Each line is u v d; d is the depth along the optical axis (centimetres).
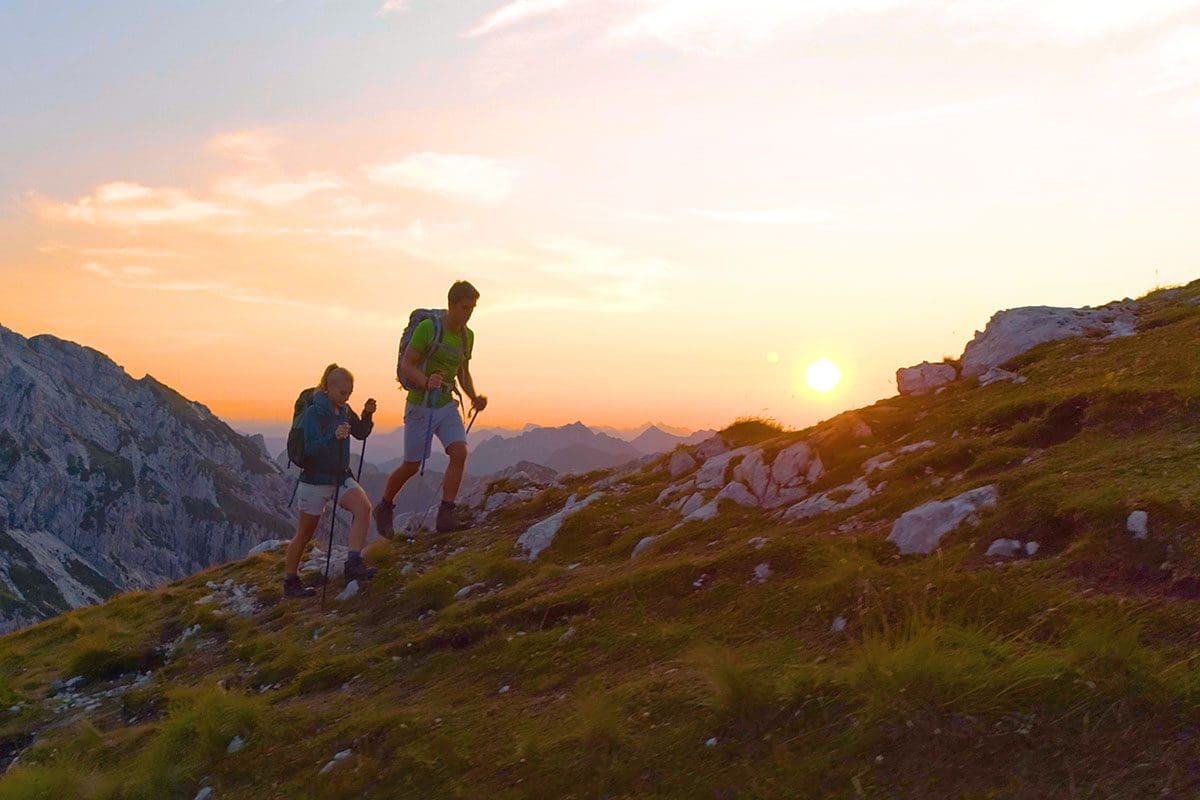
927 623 503
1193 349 802
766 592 642
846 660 499
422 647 788
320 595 1130
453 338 1124
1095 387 763
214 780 647
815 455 938
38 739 902
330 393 1094
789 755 428
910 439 891
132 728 835
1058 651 431
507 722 579
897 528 654
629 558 927
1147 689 379
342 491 1102
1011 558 558
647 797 441
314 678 798
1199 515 491
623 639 657
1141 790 332
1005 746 382
